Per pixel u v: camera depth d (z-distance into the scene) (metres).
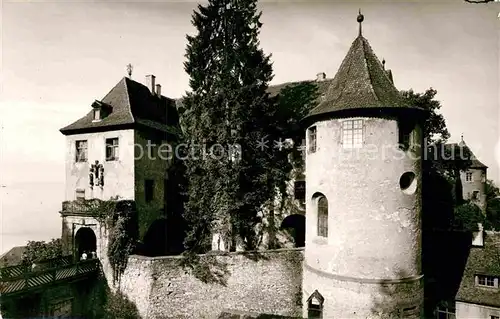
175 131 26.33
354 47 18.05
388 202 15.52
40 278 17.36
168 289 18.70
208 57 21.25
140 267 19.03
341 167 16.08
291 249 19.12
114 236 19.97
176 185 26.34
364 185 15.59
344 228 15.90
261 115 21.38
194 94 21.25
